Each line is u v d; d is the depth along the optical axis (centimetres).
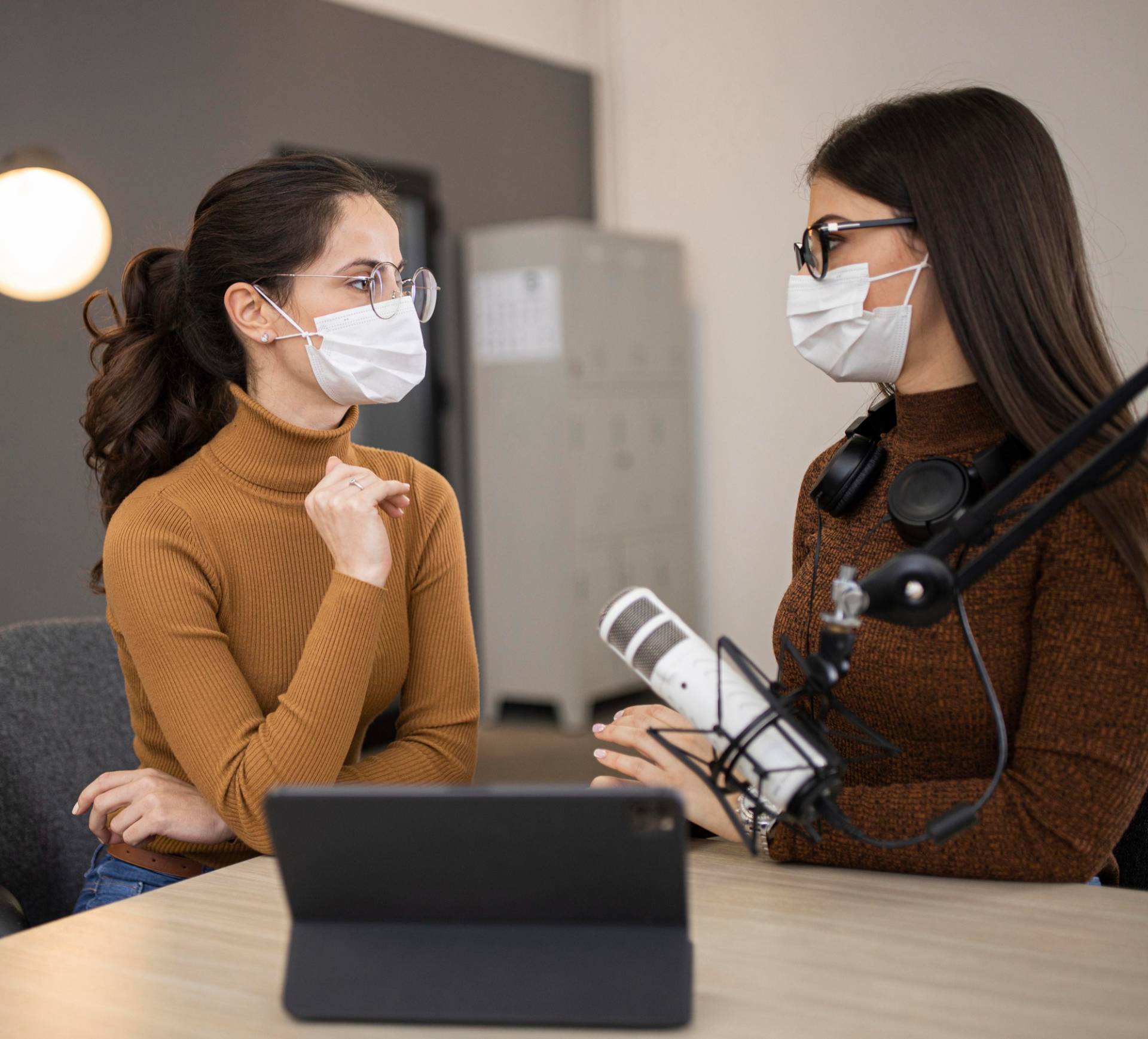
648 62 543
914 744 115
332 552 129
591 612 480
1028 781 101
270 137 423
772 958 85
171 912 99
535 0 530
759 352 520
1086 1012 75
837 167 114
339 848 77
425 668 150
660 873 74
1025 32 430
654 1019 74
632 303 498
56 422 361
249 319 136
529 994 76
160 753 141
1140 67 404
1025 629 108
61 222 320
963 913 93
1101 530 102
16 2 351
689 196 536
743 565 532
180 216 393
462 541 156
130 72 380
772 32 502
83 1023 79
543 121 534
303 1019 78
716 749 95
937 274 108
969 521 83
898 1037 72
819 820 104
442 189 488
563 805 74
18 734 150
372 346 136
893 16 465
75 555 366
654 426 512
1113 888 99
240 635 137
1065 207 108
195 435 148
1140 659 99
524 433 478
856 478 123
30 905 149
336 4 445
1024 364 105
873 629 114
